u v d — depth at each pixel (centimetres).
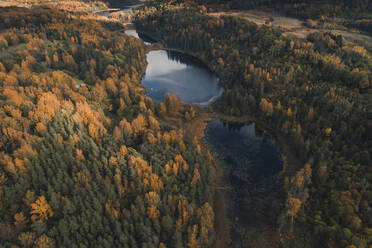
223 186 10275
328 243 7156
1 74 12419
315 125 11706
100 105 13100
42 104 9688
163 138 10662
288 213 7962
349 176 8812
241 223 8731
